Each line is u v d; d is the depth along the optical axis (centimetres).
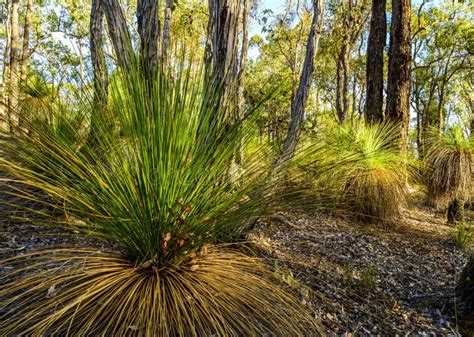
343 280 251
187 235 173
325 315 205
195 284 173
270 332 169
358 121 541
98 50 179
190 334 157
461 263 346
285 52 1431
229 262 202
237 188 190
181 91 176
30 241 253
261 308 177
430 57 1947
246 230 267
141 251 178
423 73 2023
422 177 530
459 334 200
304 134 285
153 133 163
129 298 155
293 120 261
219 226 176
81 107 177
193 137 177
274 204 187
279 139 220
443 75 2030
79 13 1421
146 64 175
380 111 684
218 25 231
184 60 174
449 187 499
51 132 171
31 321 156
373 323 206
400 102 595
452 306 230
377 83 684
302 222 392
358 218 439
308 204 195
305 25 1304
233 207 183
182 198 172
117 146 169
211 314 164
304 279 245
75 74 170
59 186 167
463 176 488
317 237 352
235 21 232
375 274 275
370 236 389
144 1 297
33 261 217
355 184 436
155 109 167
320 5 311
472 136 495
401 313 222
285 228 360
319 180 204
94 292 154
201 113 181
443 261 347
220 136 185
